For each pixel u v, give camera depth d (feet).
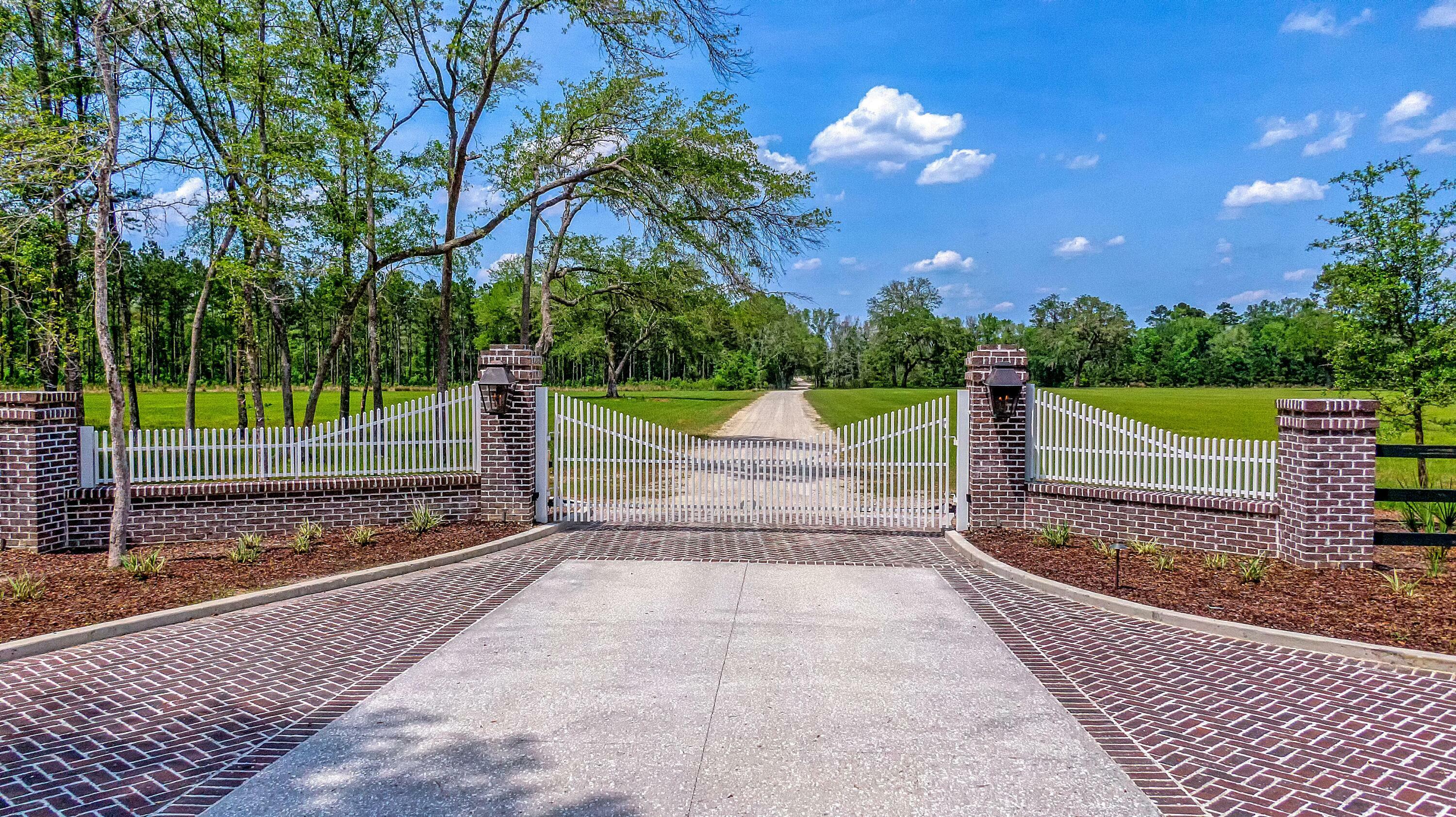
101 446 34.86
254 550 32.14
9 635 21.62
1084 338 377.30
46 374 52.70
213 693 18.08
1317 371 338.34
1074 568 29.84
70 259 45.80
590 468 40.65
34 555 31.76
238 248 64.13
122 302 66.23
